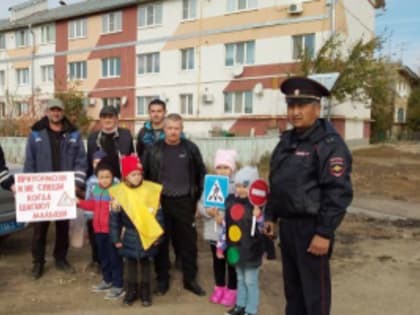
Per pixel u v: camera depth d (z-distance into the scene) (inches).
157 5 1021.8
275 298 172.2
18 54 1343.5
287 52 845.2
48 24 1248.8
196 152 178.4
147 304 161.9
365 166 637.3
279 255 226.1
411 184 476.1
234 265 153.2
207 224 168.4
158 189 167.8
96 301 166.2
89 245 241.6
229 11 915.4
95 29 1141.7
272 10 858.8
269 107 871.7
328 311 119.3
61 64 1229.1
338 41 746.8
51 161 189.6
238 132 909.8
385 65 815.7
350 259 221.6
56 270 199.9
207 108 960.3
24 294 172.1
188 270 176.9
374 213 332.2
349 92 737.0
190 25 971.9
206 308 161.0
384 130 1314.0
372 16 1050.7
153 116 201.0
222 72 932.6
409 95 1638.8
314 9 808.3
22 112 727.7
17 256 221.6
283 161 121.3
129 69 1085.8
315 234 115.3
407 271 204.4
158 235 159.9
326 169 113.1
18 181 173.3
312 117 118.2
